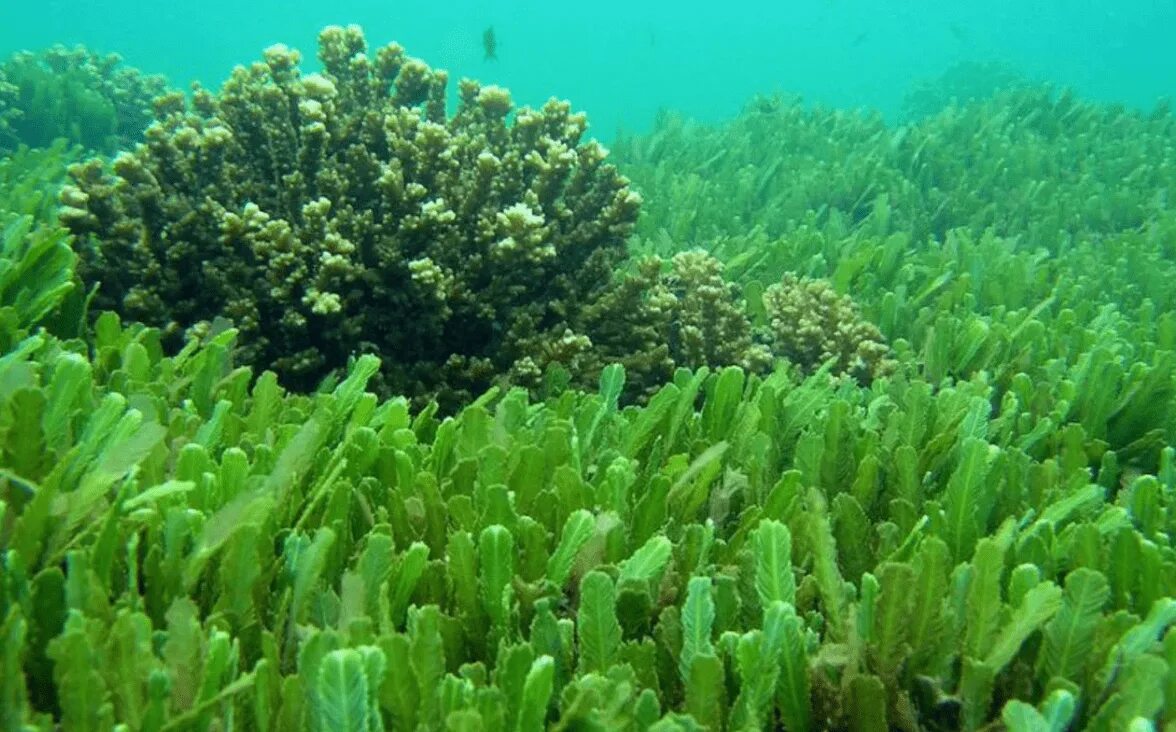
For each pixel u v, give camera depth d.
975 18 127.81
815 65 123.12
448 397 4.01
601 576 1.85
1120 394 4.02
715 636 2.04
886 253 6.59
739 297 5.99
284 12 134.00
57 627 1.72
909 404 3.34
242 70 5.03
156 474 2.32
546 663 1.56
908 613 2.01
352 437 2.69
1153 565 2.27
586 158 4.76
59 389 2.37
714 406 3.38
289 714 1.62
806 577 2.27
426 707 1.65
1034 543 2.42
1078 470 3.05
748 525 2.58
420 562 2.03
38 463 2.15
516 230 4.04
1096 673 1.96
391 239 3.99
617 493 2.52
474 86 5.62
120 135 11.22
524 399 3.32
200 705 1.53
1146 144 12.58
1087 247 7.62
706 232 7.74
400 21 135.12
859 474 2.90
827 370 4.50
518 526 2.29
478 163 4.13
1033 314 5.25
